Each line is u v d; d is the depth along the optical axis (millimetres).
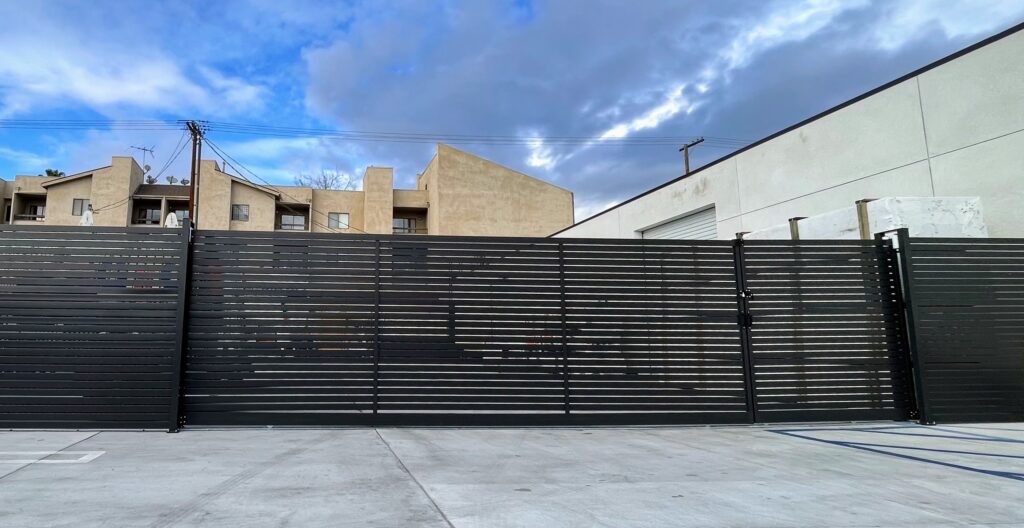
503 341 8156
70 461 5598
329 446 6492
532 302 8281
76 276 7402
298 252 7930
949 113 9578
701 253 8641
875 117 10820
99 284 7422
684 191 16438
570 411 8141
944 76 9680
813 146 12109
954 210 8914
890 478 5227
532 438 7246
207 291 7684
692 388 8305
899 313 8570
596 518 3979
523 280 8320
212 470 5258
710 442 7059
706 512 4148
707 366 8375
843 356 8492
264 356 7691
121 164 45469
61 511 3984
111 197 44875
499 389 8055
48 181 45188
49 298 7336
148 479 4906
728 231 14523
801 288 8633
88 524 3721
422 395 7926
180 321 7461
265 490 4578
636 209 19078
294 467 5410
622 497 4520
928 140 9875
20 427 7148
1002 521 4020
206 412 7488
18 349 7234
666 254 8586
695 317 8461
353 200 49906
